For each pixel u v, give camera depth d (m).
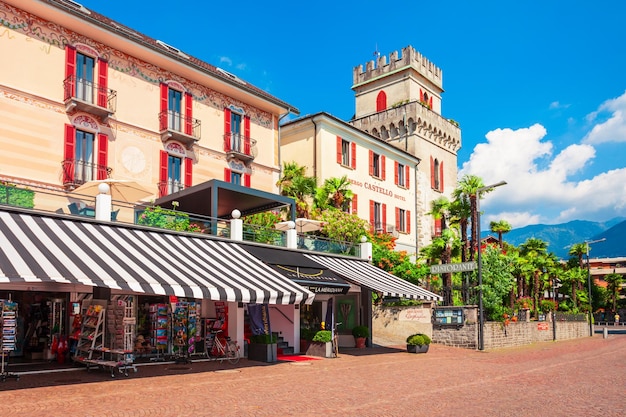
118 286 12.26
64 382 12.86
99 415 9.12
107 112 21.97
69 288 16.72
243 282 15.52
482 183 33.00
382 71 48.91
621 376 16.14
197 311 17.58
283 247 22.03
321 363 18.53
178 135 24.72
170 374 14.65
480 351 26.75
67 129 20.97
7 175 19.17
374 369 17.08
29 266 11.49
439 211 34.78
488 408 10.50
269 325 19.06
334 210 30.69
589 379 15.35
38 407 9.73
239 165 28.12
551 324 40.34
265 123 30.09
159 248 16.23
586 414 10.03
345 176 34.47
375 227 38.69
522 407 10.66
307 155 35.53
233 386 12.78
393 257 31.22
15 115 19.64
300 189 31.70
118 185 19.67
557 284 64.44
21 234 13.32
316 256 23.64
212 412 9.62
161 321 17.48
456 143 50.47
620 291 98.12
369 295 26.47
